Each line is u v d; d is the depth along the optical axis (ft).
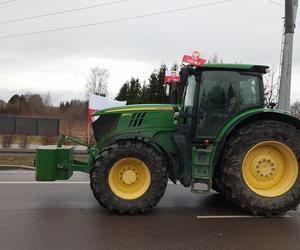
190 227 21.13
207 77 24.98
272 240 19.20
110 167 23.34
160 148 24.47
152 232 20.18
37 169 25.32
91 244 18.31
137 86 197.06
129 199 23.32
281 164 24.47
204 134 24.66
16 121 104.99
